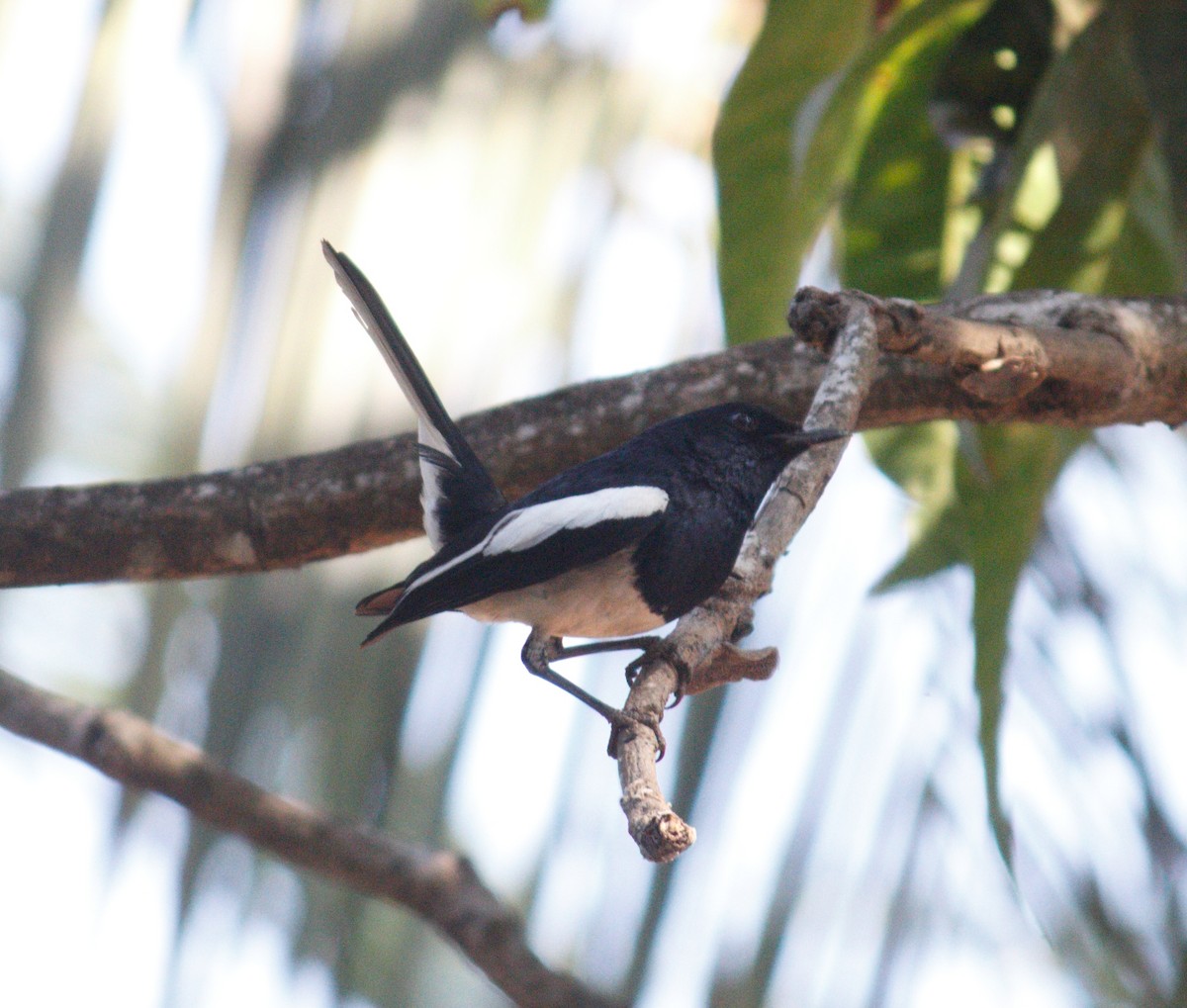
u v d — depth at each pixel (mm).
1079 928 10117
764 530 7867
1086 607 10328
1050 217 9367
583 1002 9266
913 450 10906
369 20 10406
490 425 9375
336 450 9312
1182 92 8359
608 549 8180
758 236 10016
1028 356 7691
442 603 8273
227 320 10086
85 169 10625
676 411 9250
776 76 9719
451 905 9477
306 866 9477
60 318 10562
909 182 10953
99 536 9062
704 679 7770
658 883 9656
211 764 9477
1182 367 8336
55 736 9641
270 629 9805
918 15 9320
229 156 10266
